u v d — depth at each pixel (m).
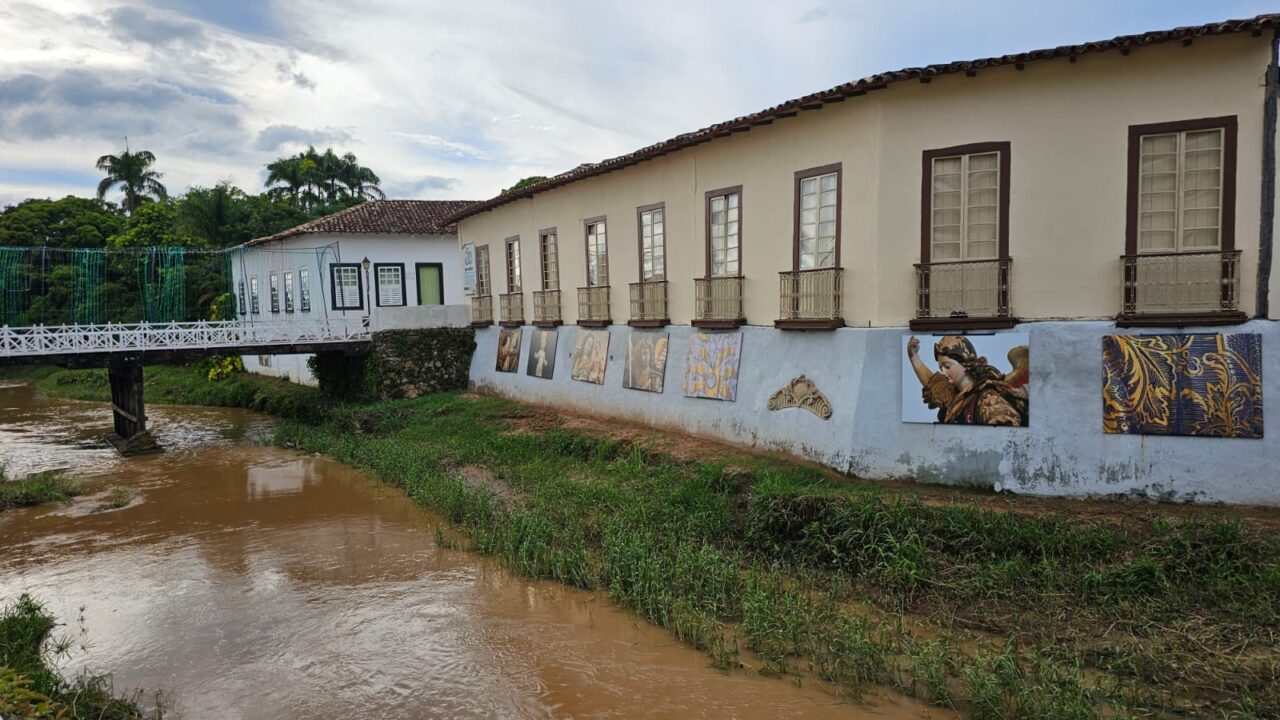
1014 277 10.91
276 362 32.88
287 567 11.23
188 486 16.55
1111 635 7.77
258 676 8.02
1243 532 8.80
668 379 16.16
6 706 6.17
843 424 11.95
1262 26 9.39
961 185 11.15
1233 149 9.92
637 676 7.75
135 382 21.20
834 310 12.23
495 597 9.86
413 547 11.93
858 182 11.85
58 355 19.38
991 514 9.76
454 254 30.97
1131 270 10.30
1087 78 10.45
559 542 11.28
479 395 23.50
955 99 11.06
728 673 7.74
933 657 7.40
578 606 9.51
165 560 11.73
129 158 51.09
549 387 20.44
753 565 9.93
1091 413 10.46
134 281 32.34
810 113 12.66
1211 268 10.02
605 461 15.16
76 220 47.78
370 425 21.30
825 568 9.77
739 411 14.17
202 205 38.81
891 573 9.12
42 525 13.77
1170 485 10.09
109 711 7.18
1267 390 9.72
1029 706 6.63
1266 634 7.43
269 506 14.69
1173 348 10.09
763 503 10.83
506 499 13.55
